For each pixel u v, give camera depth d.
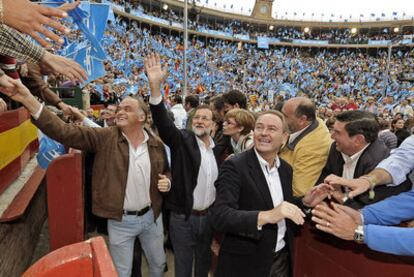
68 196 2.67
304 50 55.69
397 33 53.91
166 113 2.95
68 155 2.65
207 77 32.41
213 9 51.25
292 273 2.45
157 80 2.86
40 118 2.35
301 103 2.89
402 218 1.96
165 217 3.68
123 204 2.73
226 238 2.34
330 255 2.45
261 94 31.58
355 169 2.47
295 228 2.50
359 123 2.38
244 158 2.31
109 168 2.70
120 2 36.50
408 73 41.47
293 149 2.89
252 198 2.24
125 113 2.68
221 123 4.40
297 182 2.79
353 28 51.56
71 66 1.78
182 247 3.10
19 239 2.89
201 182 3.04
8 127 3.02
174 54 35.66
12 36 1.51
